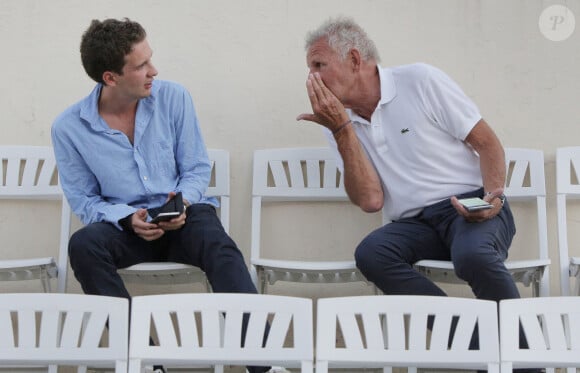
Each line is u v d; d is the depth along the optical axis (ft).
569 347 8.13
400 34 13.52
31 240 13.28
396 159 11.91
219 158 12.91
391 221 12.30
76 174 11.95
